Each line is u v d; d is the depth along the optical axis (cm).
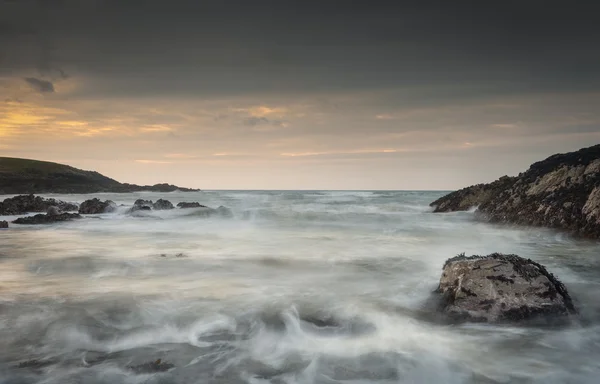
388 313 913
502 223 2400
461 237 2083
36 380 617
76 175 8850
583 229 1864
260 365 678
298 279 1215
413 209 3859
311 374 648
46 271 1302
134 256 1566
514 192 2584
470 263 902
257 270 1334
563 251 1631
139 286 1116
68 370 651
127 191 8988
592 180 2059
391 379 633
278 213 3344
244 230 2486
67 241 1991
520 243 1845
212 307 948
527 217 2241
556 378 632
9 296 1009
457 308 850
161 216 3262
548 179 2366
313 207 4081
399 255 1598
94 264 1409
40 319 856
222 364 680
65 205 3816
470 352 721
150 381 620
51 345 744
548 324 806
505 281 847
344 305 966
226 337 789
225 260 1495
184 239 2073
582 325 820
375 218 3056
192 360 693
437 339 777
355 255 1602
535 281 841
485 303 837
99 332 802
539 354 711
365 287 1121
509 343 751
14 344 745
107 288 1091
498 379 631
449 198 3562
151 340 772
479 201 3152
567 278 1192
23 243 1919
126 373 644
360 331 819
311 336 797
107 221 2978
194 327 835
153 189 9406
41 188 7819
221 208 3559
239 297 1024
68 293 1039
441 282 958
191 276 1245
